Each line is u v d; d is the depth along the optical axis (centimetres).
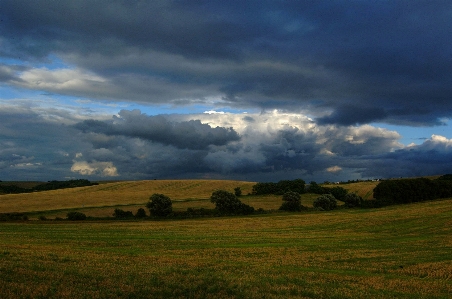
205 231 5666
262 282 2136
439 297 2020
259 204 10812
